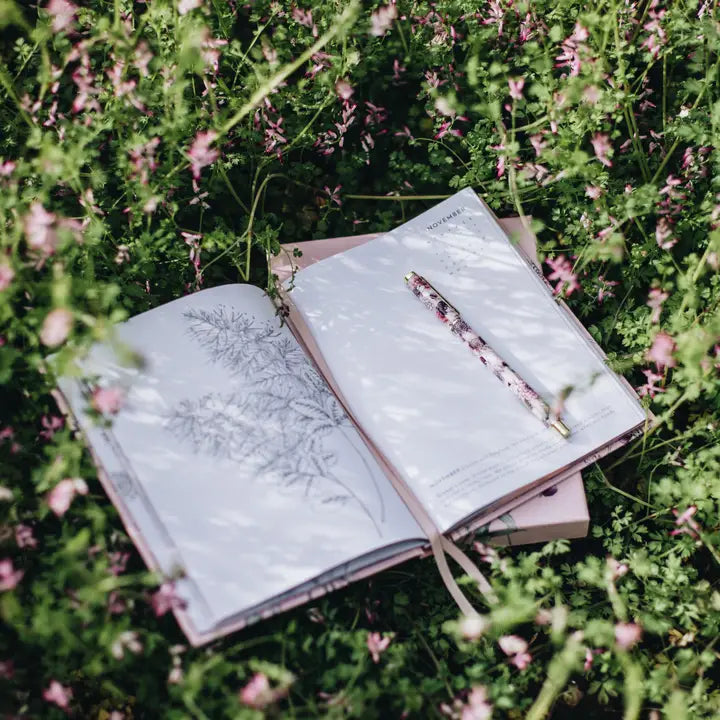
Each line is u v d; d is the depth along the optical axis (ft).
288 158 5.99
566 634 4.56
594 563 4.21
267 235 5.00
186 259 5.16
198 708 3.94
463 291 4.95
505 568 4.23
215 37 5.71
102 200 5.22
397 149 6.16
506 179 5.53
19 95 5.41
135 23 5.75
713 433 4.79
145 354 4.42
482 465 4.42
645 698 4.43
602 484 4.86
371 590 4.56
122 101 4.86
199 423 4.28
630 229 5.56
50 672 4.02
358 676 4.17
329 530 4.07
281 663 4.10
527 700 4.09
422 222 5.14
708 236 5.23
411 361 4.71
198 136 4.65
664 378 4.81
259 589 3.89
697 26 5.12
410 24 6.03
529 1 5.63
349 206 5.91
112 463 4.12
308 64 5.77
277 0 5.83
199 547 3.97
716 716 4.19
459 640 4.25
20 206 4.57
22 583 4.38
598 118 5.08
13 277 4.09
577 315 5.48
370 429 4.53
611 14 4.94
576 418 4.58
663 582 4.59
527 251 5.29
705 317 4.77
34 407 4.52
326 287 4.87
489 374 4.69
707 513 4.75
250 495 4.13
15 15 4.68
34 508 4.44
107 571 3.87
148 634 3.86
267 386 4.44
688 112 5.27
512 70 6.12
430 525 4.30
